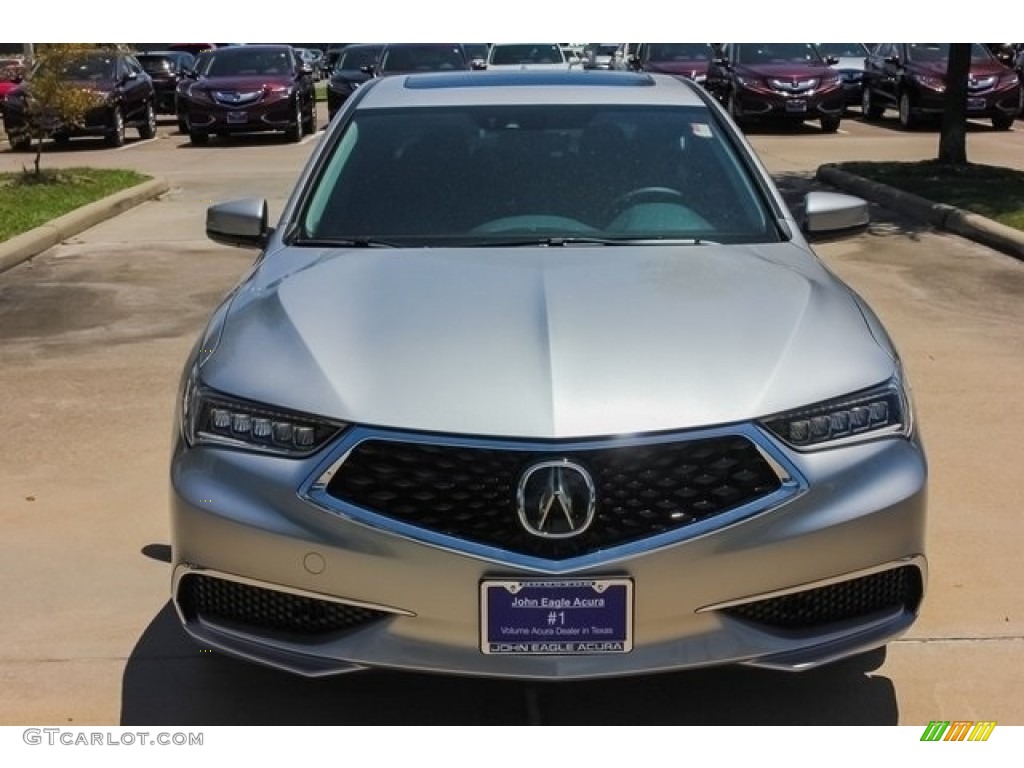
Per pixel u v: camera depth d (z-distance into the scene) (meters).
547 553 2.86
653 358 3.08
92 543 4.54
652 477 2.89
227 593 3.08
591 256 3.85
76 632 3.86
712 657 2.94
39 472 5.27
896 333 7.31
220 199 13.83
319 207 4.28
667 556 2.86
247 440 3.05
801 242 4.16
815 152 18.02
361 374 3.06
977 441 5.46
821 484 2.97
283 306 3.48
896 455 3.11
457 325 3.26
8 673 3.61
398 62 23.20
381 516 2.89
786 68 21.41
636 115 4.61
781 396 3.01
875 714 3.36
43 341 7.47
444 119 4.59
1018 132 20.70
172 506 3.15
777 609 3.02
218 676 3.58
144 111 22.31
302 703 3.44
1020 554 4.32
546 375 3.01
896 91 22.16
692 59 24.31
